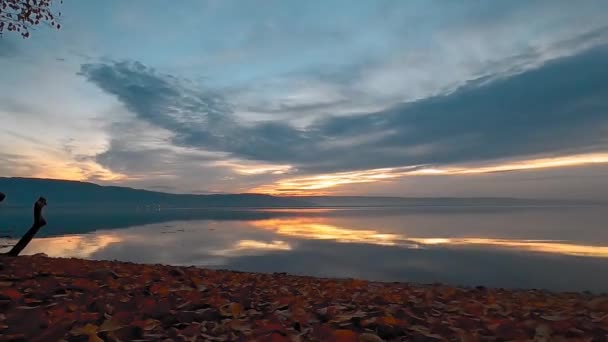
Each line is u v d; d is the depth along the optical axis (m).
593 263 17.94
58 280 4.69
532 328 3.09
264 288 5.76
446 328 3.04
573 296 6.23
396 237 34.47
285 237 36.19
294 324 3.17
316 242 30.83
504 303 4.66
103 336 2.63
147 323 2.90
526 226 44.53
